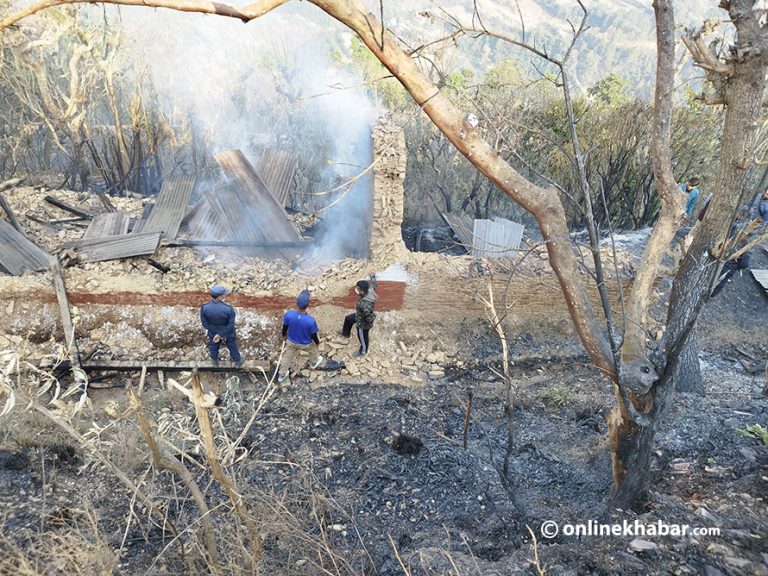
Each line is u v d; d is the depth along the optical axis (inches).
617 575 173.0
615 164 574.2
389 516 255.4
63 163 800.3
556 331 437.7
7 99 721.6
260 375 389.7
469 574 195.3
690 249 238.8
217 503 250.7
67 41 706.2
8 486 248.5
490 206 654.5
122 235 446.0
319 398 370.9
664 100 170.4
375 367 406.3
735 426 271.9
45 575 169.6
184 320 402.9
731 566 169.3
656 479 235.6
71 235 479.2
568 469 287.9
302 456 303.4
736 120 221.9
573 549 191.9
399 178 405.4
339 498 267.3
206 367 383.2
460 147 156.4
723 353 447.5
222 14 108.4
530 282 426.6
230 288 405.7
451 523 245.8
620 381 184.7
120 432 291.1
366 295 388.5
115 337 395.9
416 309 429.4
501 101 462.3
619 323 433.1
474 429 336.8
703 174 586.9
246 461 276.1
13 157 681.6
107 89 637.3
